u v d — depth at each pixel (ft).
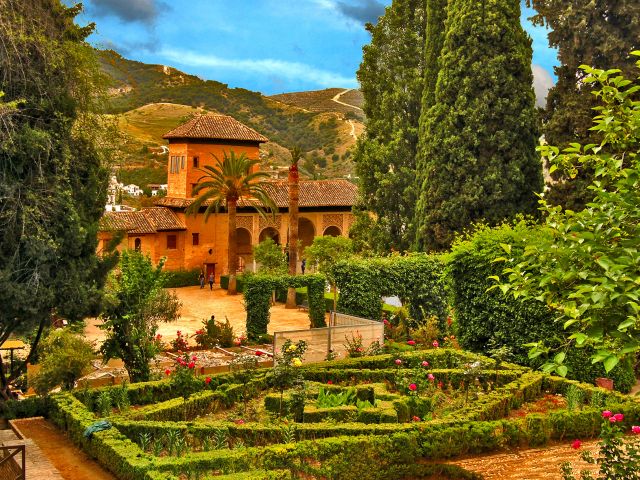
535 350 25.16
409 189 126.52
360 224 134.82
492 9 110.42
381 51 135.54
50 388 55.77
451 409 47.73
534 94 112.88
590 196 94.89
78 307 54.39
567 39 102.68
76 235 53.36
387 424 40.81
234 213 163.94
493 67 110.01
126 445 37.52
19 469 33.09
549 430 42.73
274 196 193.06
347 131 552.00
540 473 37.45
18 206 51.42
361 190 135.13
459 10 112.27
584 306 22.85
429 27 122.01
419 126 122.01
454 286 64.34
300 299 153.89
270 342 108.27
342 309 90.38
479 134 111.04
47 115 54.44
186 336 102.94
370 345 70.08
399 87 132.98
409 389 48.98
